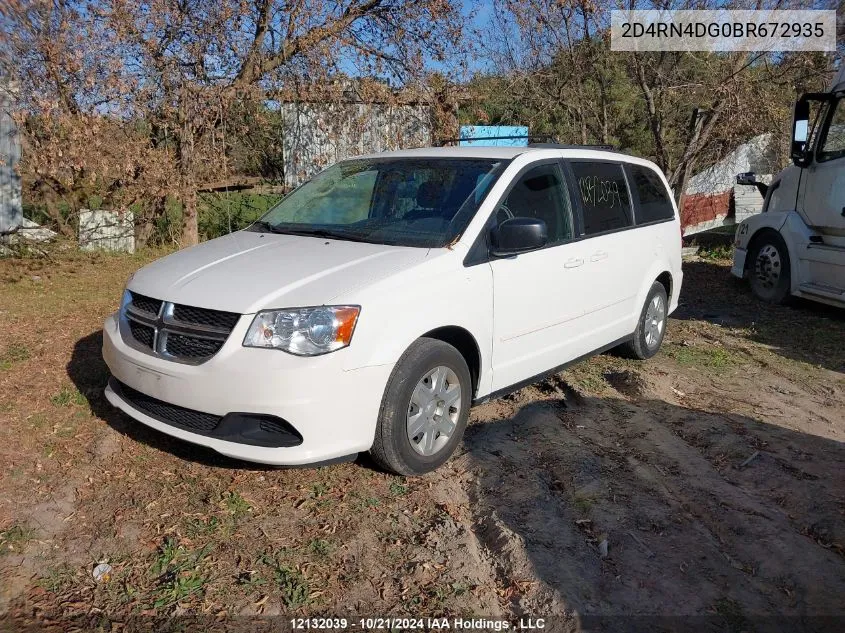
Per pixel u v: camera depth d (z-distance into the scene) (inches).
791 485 164.9
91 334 258.1
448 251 166.6
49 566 128.7
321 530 142.0
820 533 146.4
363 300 146.2
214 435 145.3
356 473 163.9
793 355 273.3
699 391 227.1
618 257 223.1
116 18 360.2
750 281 376.2
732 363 259.6
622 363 251.4
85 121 369.4
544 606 122.3
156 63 386.9
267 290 148.1
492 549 138.7
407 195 190.9
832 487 164.6
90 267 395.2
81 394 198.4
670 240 257.0
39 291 331.6
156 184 410.9
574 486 161.3
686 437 190.4
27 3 337.7
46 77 358.6
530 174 194.4
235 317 144.3
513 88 499.8
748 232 374.6
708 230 588.7
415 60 432.1
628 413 203.5
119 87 370.3
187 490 154.3
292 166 470.6
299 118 460.1
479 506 152.8
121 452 169.0
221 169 433.7
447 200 183.0
